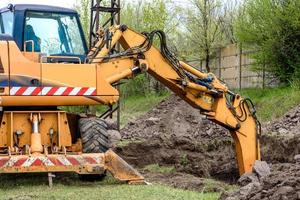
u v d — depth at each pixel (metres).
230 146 17.47
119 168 11.53
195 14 33.50
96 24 16.66
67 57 12.33
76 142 12.39
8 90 11.34
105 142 12.08
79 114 12.86
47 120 11.86
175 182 12.19
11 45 11.45
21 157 10.87
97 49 12.46
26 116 11.75
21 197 9.99
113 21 17.08
